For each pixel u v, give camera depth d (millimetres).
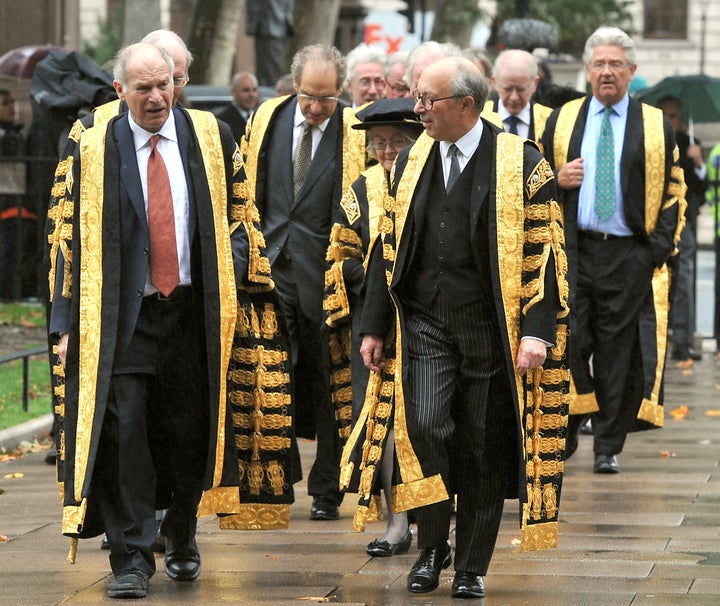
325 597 11625
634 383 17453
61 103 19391
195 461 11953
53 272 12344
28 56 37656
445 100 11219
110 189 11586
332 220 14984
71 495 11523
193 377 11828
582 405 17266
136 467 11539
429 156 11516
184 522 12133
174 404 11844
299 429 15188
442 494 11383
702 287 47000
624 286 17312
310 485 14914
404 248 11477
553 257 11305
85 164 11664
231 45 41906
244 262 12039
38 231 29391
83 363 11578
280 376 12586
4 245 29672
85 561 13016
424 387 11422
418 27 42781
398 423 11445
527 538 11438
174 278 11586
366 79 17016
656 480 16938
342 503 15781
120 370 11539
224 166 11930
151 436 11977
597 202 17266
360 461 12023
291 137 15125
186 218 11703
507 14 58000
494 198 11273
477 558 11547
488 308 11430
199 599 11586
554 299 11305
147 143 11703
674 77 36656
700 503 15539
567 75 30641
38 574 12500
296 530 14328
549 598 11547
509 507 15312
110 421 11531
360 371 13719
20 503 15789
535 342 11219
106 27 78812
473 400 11492
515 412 11289
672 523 14484
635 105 17438
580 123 17391
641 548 13367
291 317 14984
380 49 17203
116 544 11555
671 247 17406
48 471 17844
